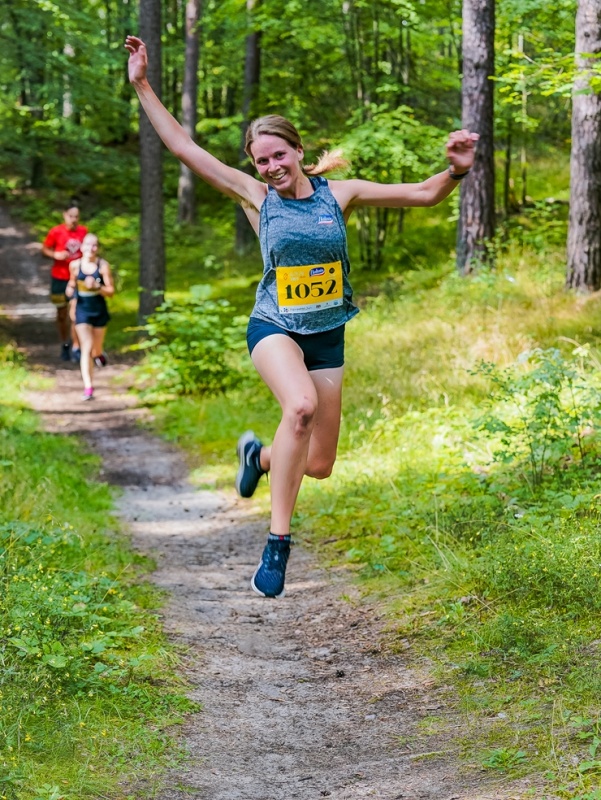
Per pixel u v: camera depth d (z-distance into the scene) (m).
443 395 9.51
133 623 4.88
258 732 3.88
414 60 18.77
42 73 23.19
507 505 5.95
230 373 12.85
